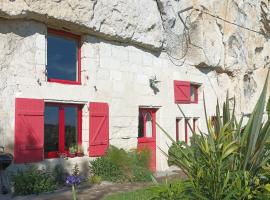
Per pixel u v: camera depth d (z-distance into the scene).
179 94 13.34
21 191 7.98
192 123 14.08
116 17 10.74
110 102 10.80
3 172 7.93
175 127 13.12
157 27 12.23
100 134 10.33
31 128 8.67
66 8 9.36
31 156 8.62
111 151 10.25
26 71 8.78
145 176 10.05
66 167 9.38
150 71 12.26
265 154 4.45
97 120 10.27
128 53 11.50
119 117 11.03
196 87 14.71
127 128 11.24
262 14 18.64
